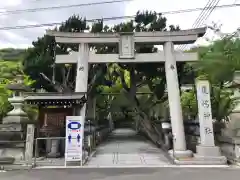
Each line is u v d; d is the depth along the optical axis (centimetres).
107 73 2033
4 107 1534
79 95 1225
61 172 921
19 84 1291
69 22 1767
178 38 1352
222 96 1413
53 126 1269
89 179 809
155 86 1961
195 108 1669
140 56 1352
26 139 1120
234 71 1299
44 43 1838
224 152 1191
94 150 1416
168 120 1511
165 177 823
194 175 849
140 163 1084
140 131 2966
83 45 1363
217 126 1340
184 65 1623
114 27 1800
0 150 1128
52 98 1207
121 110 3403
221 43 1396
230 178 802
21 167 995
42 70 1811
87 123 1422
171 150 1233
